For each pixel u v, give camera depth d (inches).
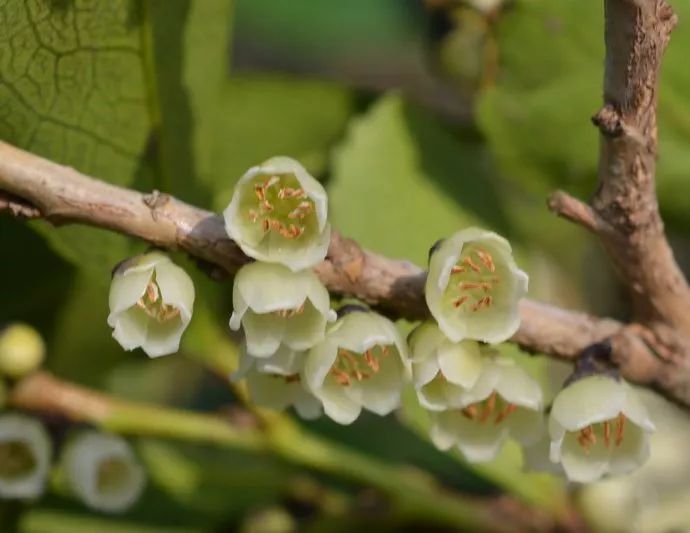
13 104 7.8
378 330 7.2
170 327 7.3
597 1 8.7
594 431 7.4
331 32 11.0
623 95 7.2
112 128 8.0
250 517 9.0
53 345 9.1
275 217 7.2
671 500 9.3
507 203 9.2
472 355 7.3
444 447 7.4
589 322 7.5
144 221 7.2
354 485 9.2
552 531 8.8
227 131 9.2
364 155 8.9
